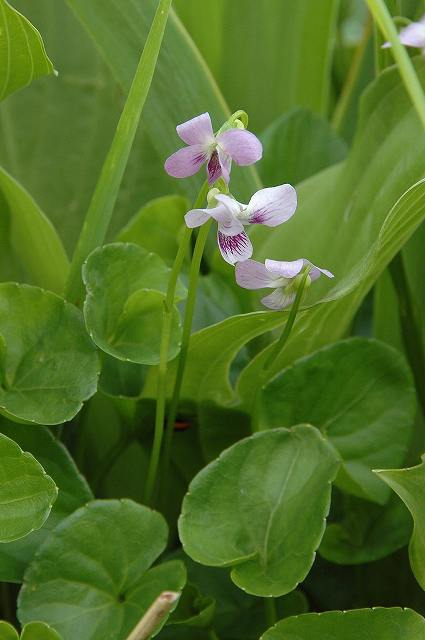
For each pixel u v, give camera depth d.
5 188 0.43
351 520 0.43
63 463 0.40
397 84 0.43
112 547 0.39
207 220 0.38
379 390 0.43
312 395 0.42
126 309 0.41
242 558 0.38
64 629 0.38
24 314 0.40
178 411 0.43
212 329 0.40
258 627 0.42
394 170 0.42
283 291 0.39
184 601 0.40
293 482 0.40
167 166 0.38
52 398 0.40
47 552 0.39
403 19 0.43
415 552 0.39
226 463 0.40
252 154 0.37
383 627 0.38
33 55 0.40
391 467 0.42
